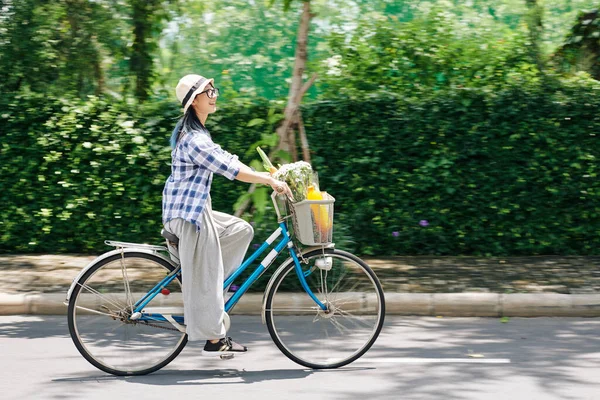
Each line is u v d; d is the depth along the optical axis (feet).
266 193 36.78
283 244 24.56
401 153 44.83
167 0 52.54
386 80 49.47
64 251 46.88
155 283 23.58
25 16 47.67
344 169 44.98
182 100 23.04
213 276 22.98
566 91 44.34
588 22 49.47
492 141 44.34
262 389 22.18
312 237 23.77
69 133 45.83
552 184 44.47
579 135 44.19
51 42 48.67
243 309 32.58
